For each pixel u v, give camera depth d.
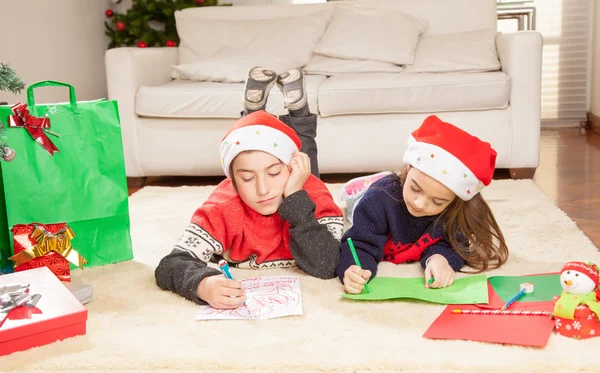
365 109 2.81
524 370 1.11
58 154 1.69
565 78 4.61
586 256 1.71
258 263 1.68
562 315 1.22
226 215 1.63
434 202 1.53
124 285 1.60
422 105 2.79
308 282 1.58
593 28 4.48
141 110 2.92
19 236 1.60
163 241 1.99
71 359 1.20
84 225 1.74
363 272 1.49
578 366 1.11
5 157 1.61
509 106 2.82
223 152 1.58
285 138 1.57
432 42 3.21
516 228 2.00
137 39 4.32
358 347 1.20
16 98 3.19
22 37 3.28
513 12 4.58
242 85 2.96
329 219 1.72
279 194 1.59
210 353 1.20
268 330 1.29
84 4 4.08
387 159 2.86
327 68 3.22
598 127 4.22
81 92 3.98
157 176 3.27
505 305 1.35
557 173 2.98
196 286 1.44
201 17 3.66
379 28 3.27
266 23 3.50
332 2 3.60
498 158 2.84
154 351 1.22
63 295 1.38
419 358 1.15
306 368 1.15
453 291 1.45
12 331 1.23
